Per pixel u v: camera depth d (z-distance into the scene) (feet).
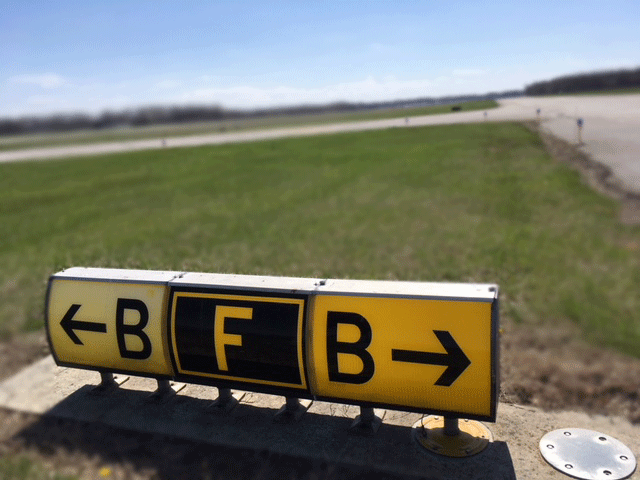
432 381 13.28
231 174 86.79
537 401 16.56
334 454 14.16
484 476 13.10
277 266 33.53
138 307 16.10
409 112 278.05
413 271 30.81
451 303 13.10
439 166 76.54
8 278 32.86
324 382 14.40
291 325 14.37
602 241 34.63
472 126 146.82
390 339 13.52
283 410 16.05
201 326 15.28
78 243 43.50
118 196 71.15
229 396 16.85
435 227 41.50
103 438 15.26
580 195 49.62
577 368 18.52
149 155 128.36
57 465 14.02
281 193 64.69
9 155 152.56
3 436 15.49
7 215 60.64
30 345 22.29
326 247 37.88
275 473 13.44
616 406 16.06
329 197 59.16
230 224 48.06
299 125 223.10
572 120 140.67
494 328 12.74
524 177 61.46
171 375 16.24
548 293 25.85
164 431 15.51
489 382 12.78
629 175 57.57
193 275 16.70
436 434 14.65
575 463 13.38
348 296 14.03
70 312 16.88
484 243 35.68
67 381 18.83
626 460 13.44
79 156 136.77
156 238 43.88
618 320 22.43
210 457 14.20
